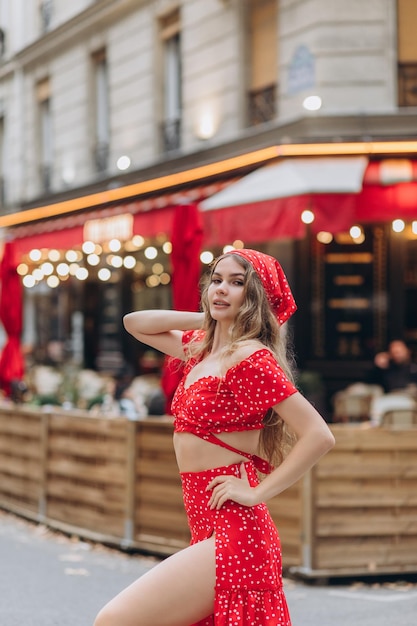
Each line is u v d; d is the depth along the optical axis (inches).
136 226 568.1
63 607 249.9
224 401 132.3
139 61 748.0
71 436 351.6
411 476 288.0
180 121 697.0
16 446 391.9
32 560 311.1
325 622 236.1
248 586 129.6
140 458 320.5
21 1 989.8
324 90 535.5
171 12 710.5
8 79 1024.9
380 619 239.0
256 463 138.9
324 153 473.1
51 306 939.3
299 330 561.3
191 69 668.7
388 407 425.7
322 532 282.4
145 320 152.0
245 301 134.1
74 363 762.2
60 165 899.4
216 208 447.2
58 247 662.5
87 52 839.7
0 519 389.7
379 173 455.2
